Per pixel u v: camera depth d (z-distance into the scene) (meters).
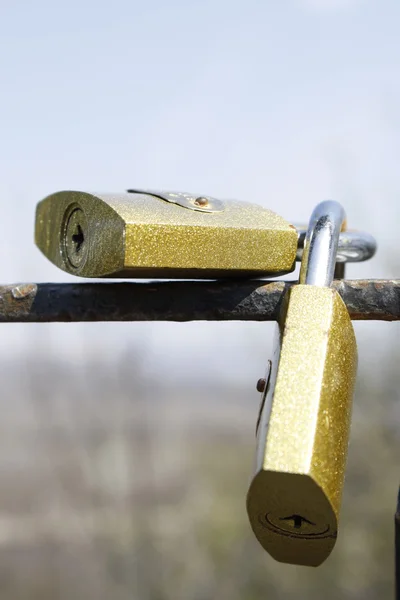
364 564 7.03
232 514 7.30
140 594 6.68
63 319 1.30
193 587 6.84
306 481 0.94
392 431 7.37
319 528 0.99
